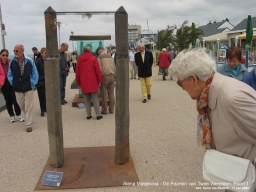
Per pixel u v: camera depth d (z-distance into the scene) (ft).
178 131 17.99
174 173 12.10
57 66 11.72
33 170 12.75
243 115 5.45
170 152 14.48
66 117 22.71
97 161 13.19
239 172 5.87
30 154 14.71
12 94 21.21
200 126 6.59
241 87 5.74
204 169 6.39
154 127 19.03
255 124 5.47
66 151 14.49
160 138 16.71
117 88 12.10
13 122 21.59
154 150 14.80
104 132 18.29
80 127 19.62
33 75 18.81
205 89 6.00
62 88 28.30
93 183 11.19
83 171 12.19
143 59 27.71
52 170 12.32
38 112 24.89
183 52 6.52
